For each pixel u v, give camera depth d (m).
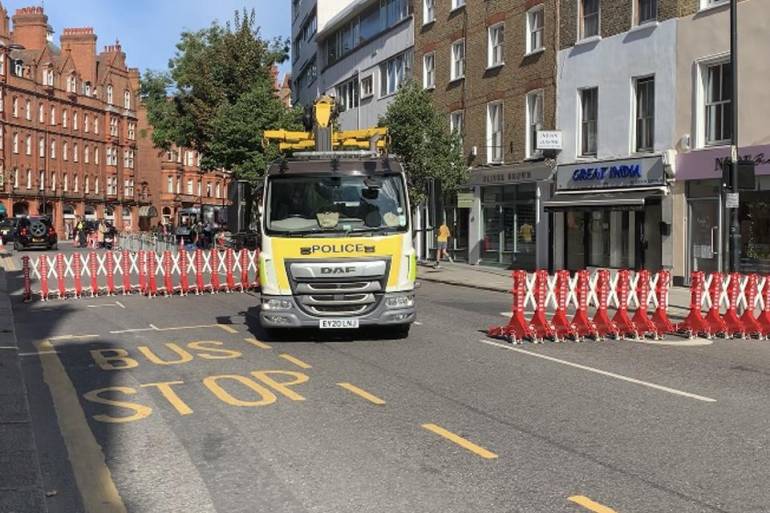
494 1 28.14
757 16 18.14
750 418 6.95
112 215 87.00
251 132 33.44
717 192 19.27
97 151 84.62
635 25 21.67
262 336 11.95
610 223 23.00
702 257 19.77
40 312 15.66
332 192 10.91
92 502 4.89
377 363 9.61
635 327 12.09
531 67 26.05
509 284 22.00
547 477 5.30
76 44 83.75
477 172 29.03
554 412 7.13
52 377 8.80
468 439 6.22
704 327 12.33
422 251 34.53
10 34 79.81
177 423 6.75
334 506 4.77
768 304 12.41
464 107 30.28
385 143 14.10
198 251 20.16
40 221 44.41
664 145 20.73
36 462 5.50
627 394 7.92
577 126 23.92
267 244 10.69
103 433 6.46
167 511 4.73
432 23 32.53
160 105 49.06
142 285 19.58
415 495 4.95
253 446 6.05
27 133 73.19
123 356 10.20
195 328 12.96
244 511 4.71
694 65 19.80
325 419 6.85
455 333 12.30
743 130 18.50
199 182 102.69
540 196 25.75
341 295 10.59
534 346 11.10
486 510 4.69
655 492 5.00
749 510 4.70
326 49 46.12
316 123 14.32
